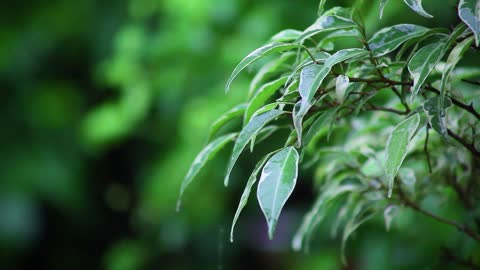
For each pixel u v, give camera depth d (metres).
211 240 4.04
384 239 2.91
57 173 4.26
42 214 4.34
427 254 2.65
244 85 3.13
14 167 4.19
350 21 1.04
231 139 1.17
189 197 3.48
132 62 3.56
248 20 3.19
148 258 4.03
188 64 3.40
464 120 1.28
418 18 2.79
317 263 3.28
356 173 1.36
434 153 1.39
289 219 3.93
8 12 4.34
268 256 4.04
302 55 1.19
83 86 4.57
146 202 3.73
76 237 4.88
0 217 4.09
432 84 1.19
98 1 4.25
